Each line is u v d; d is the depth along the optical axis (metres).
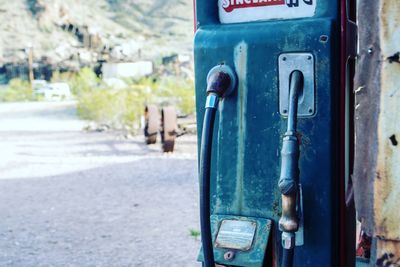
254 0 1.83
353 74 1.87
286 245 1.63
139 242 5.50
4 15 70.50
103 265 4.90
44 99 36.38
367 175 1.47
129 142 13.38
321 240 1.76
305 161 1.75
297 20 1.75
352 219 1.91
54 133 15.96
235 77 1.81
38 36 67.56
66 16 72.88
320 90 1.72
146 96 15.43
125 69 48.84
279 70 1.75
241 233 1.80
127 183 8.40
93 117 16.44
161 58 55.38
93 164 10.26
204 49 1.85
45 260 5.07
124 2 88.06
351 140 1.88
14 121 20.45
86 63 59.66
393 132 1.40
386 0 1.39
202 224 1.72
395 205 1.41
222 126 1.83
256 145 1.80
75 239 5.66
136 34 79.38
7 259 5.11
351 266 1.91
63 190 8.05
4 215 6.69
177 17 87.00
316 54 1.71
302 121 1.74
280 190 1.63
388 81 1.40
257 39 1.77
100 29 74.56
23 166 10.30
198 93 1.88
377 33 1.42
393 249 1.43
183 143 12.79
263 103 1.78
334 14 1.72
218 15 1.89
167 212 6.61
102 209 6.84
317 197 1.75
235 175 1.83
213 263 1.71
